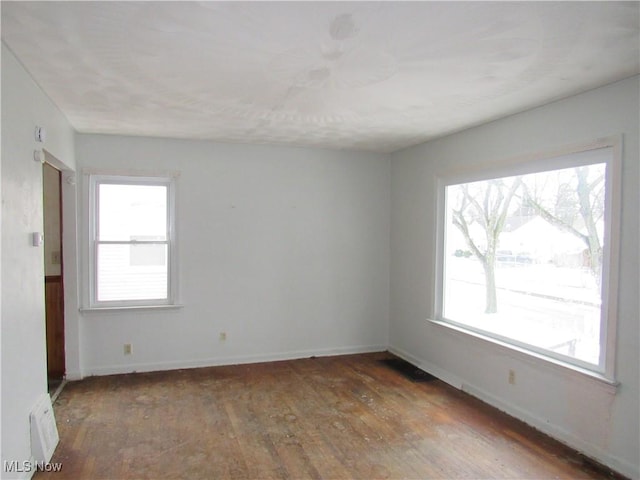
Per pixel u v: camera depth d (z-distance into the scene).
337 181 5.10
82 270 4.22
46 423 2.68
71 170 4.00
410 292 4.88
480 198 3.86
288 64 2.40
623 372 2.59
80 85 2.75
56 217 4.13
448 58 2.29
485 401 3.68
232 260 4.72
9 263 2.14
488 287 3.75
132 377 4.26
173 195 4.50
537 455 2.80
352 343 5.24
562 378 2.97
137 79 2.65
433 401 3.71
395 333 5.21
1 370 2.02
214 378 4.26
